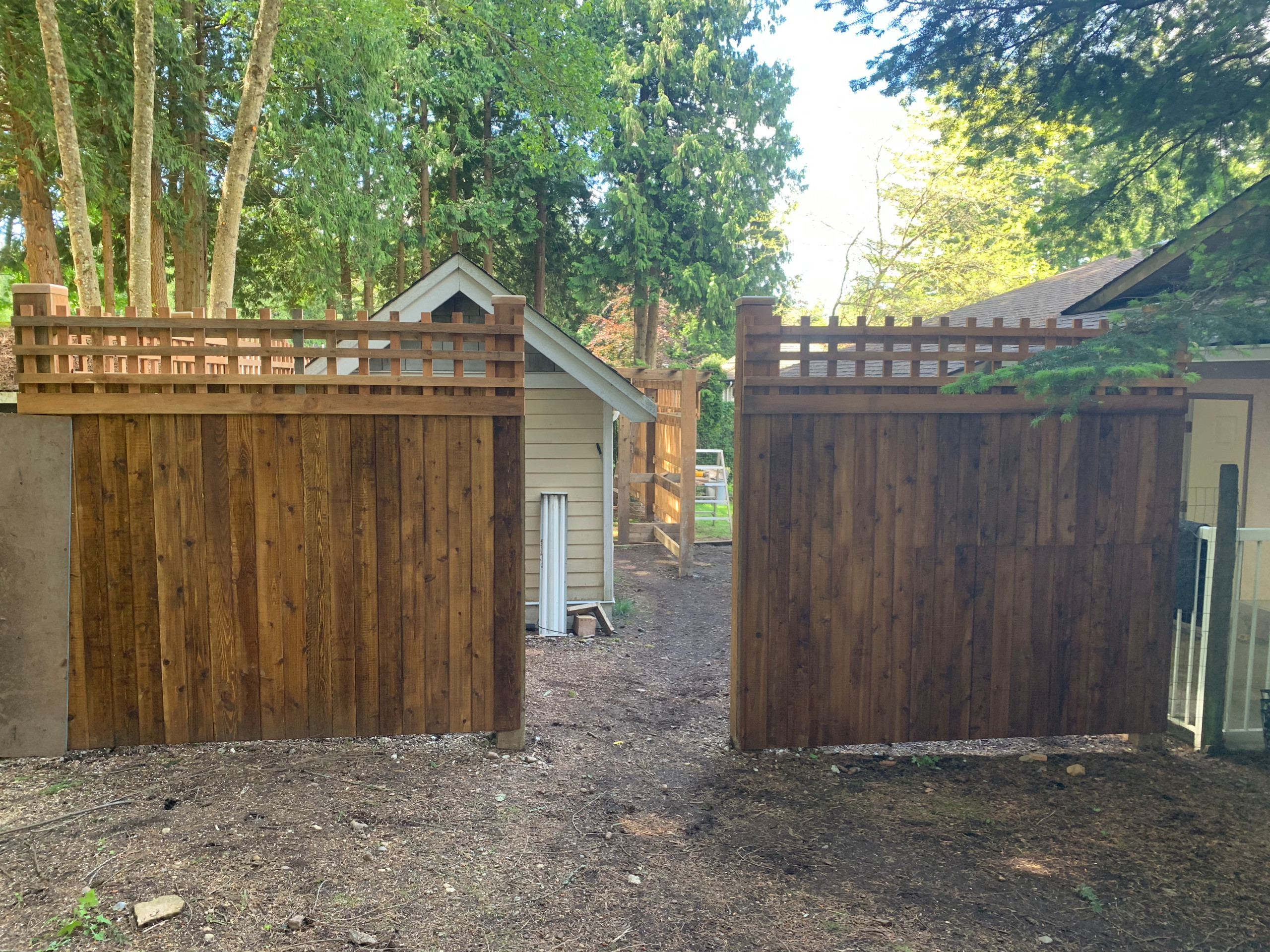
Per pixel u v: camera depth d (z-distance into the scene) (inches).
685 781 180.7
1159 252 239.3
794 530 192.5
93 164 473.4
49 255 510.0
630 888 135.1
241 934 114.8
